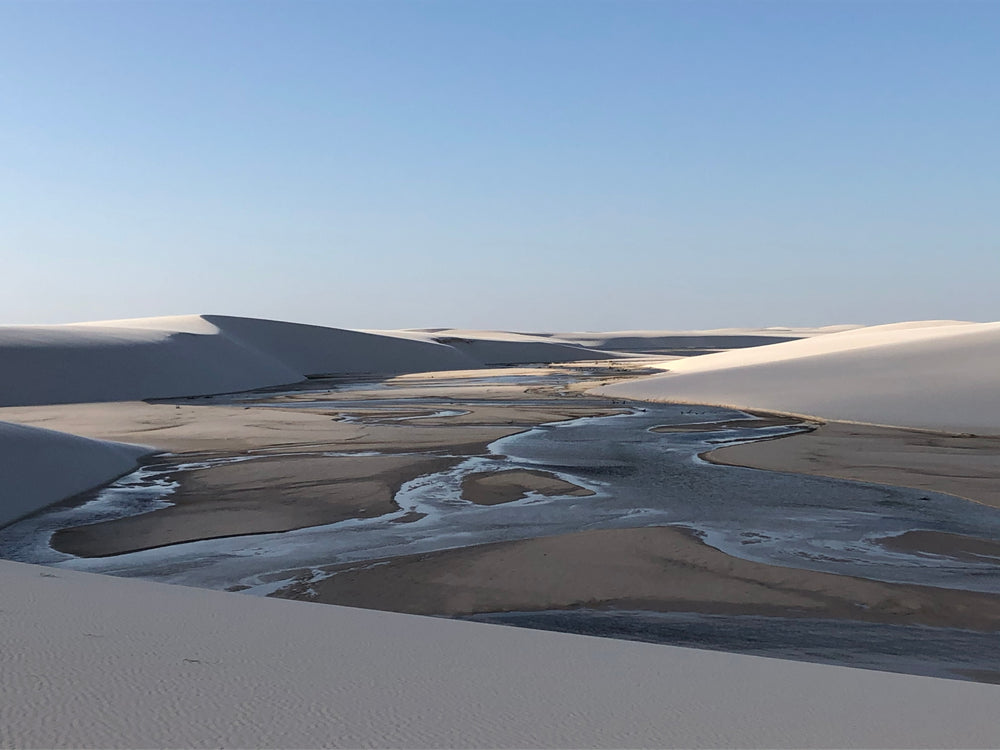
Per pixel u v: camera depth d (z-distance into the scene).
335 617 4.98
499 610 11.00
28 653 3.28
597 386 58.34
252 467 24.25
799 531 15.62
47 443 21.59
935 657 8.80
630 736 2.75
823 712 3.27
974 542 14.80
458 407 47.22
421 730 2.66
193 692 2.89
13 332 72.06
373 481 21.47
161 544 15.15
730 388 46.91
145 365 72.50
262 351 103.62
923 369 43.00
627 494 19.64
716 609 10.88
